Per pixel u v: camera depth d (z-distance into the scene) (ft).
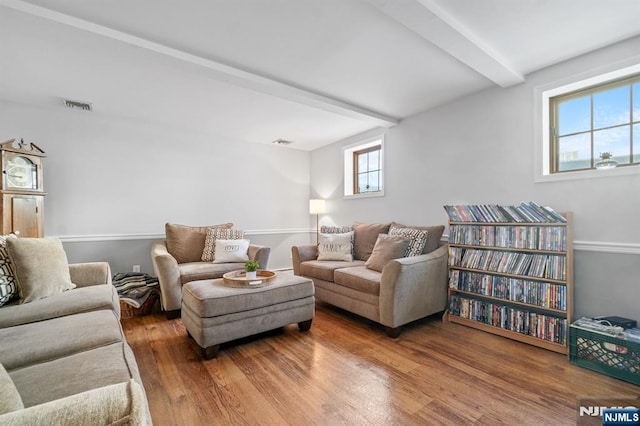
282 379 5.99
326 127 13.37
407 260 8.32
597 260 7.25
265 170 16.16
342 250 11.64
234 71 7.95
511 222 7.98
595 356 6.30
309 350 7.32
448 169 10.47
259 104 10.72
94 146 11.71
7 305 5.64
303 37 6.69
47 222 10.87
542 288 7.45
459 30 6.16
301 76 8.54
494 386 5.72
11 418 1.84
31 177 9.55
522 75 8.36
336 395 5.46
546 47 7.09
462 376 6.08
